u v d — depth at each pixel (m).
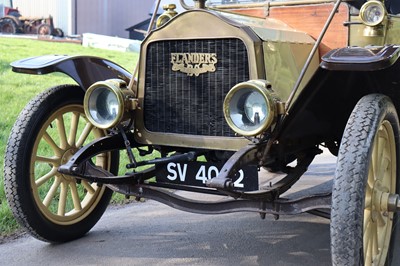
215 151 2.99
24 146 3.12
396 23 3.31
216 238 3.54
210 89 2.83
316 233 3.66
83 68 3.29
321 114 3.00
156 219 3.95
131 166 2.92
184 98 2.92
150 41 2.97
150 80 3.01
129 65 8.26
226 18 2.75
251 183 2.73
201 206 2.87
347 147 2.32
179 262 3.12
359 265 2.27
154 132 3.02
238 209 2.78
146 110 3.04
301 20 3.43
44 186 4.26
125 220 3.92
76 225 3.47
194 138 2.90
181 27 2.86
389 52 2.45
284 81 2.81
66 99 3.38
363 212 2.26
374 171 2.55
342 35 3.29
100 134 3.64
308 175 5.39
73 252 3.27
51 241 3.34
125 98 2.89
